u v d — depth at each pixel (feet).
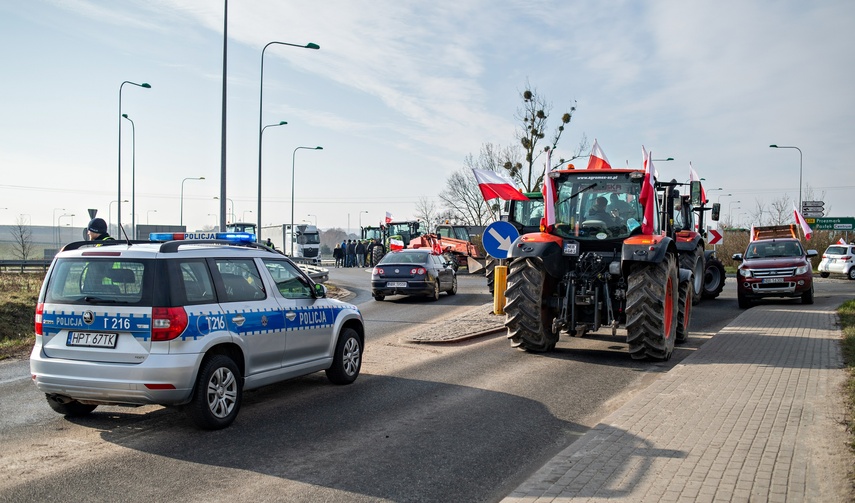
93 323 20.61
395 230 146.41
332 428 21.62
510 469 17.90
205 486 16.46
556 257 35.35
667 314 34.55
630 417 21.83
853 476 15.88
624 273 34.96
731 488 15.38
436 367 32.09
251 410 23.99
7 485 16.48
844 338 37.91
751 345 35.91
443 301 69.31
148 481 16.79
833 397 24.04
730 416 21.68
